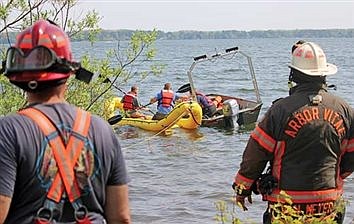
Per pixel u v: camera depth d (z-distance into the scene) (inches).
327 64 195.8
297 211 182.7
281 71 2183.8
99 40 363.3
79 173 113.7
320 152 188.5
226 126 804.6
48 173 111.7
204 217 415.2
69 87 341.7
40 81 114.1
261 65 2669.8
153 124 775.7
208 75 1973.4
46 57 114.3
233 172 565.6
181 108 774.5
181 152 661.9
